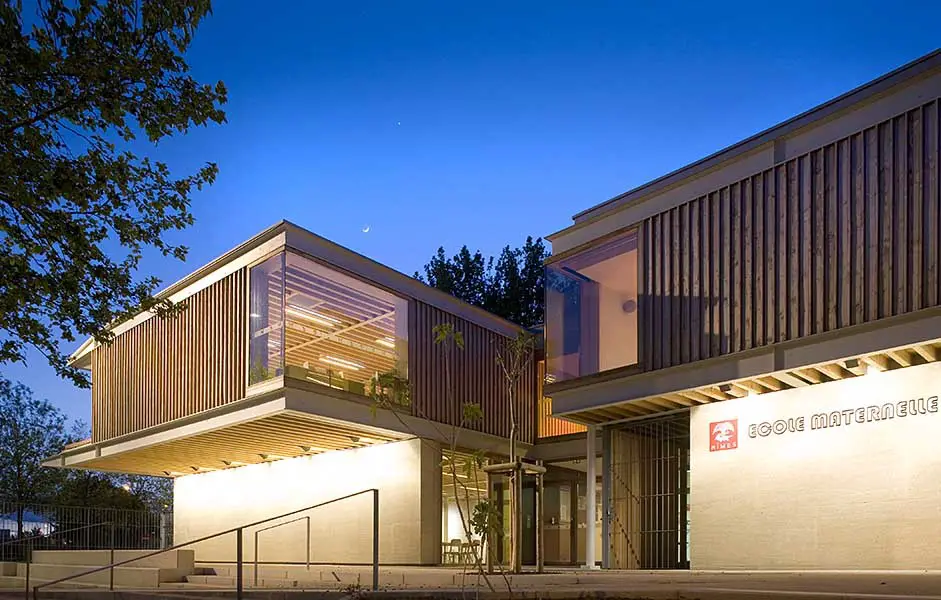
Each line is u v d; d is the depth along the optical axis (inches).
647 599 239.0
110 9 321.7
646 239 555.8
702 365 500.4
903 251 414.9
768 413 496.4
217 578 505.7
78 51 319.6
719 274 505.4
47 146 336.2
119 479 1338.6
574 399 583.5
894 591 247.6
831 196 452.4
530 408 811.4
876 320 417.1
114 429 794.8
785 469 480.7
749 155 499.8
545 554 759.1
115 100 326.6
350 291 673.6
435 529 694.5
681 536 560.7
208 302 693.9
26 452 1305.4
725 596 231.1
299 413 603.8
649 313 543.2
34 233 341.4
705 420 532.1
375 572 290.7
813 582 302.8
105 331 381.1
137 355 776.9
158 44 332.8
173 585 490.9
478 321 781.3
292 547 784.9
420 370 706.2
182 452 778.8
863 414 448.8
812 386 476.4
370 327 700.7
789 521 472.4
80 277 355.9
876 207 430.3
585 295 594.2
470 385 755.4
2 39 297.1
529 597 247.4
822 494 459.5
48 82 321.7
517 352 524.7
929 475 414.6
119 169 347.3
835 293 441.1
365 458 740.0
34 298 346.6
